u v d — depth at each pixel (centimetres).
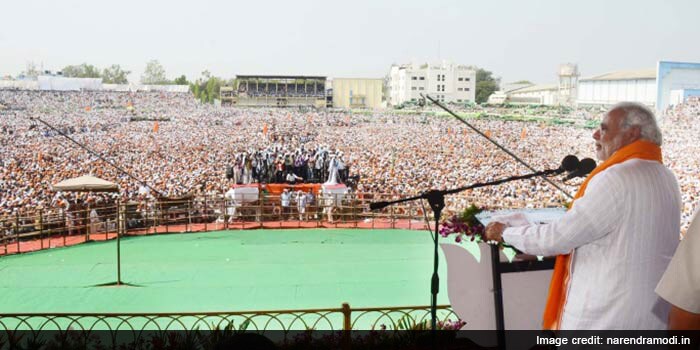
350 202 1811
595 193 266
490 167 3634
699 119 3244
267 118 4988
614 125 286
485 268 394
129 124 4681
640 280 261
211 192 2506
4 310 862
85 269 1116
